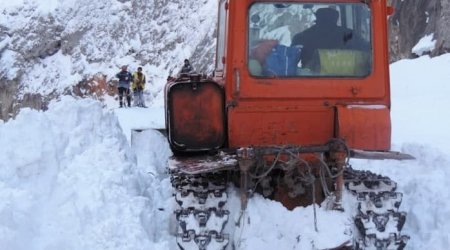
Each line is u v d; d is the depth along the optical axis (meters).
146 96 47.75
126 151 7.41
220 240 5.29
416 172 8.02
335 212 5.35
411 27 29.70
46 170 6.13
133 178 6.44
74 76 52.47
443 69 23.73
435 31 27.67
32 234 5.38
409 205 6.73
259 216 5.41
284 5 5.53
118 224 5.46
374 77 5.54
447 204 6.56
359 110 5.43
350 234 5.25
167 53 50.19
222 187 5.48
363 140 5.41
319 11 5.54
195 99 5.54
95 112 7.11
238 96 5.47
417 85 21.92
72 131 6.77
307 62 5.53
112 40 53.16
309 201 5.69
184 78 5.79
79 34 54.31
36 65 54.75
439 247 5.93
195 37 48.88
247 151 5.07
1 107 54.56
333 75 5.55
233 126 5.51
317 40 5.55
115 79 50.59
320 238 5.20
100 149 6.50
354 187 5.54
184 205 5.39
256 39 5.50
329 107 5.53
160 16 52.66
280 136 5.53
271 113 5.51
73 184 5.98
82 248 5.31
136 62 51.22
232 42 5.46
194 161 5.34
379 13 5.56
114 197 5.82
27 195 5.63
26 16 57.16
